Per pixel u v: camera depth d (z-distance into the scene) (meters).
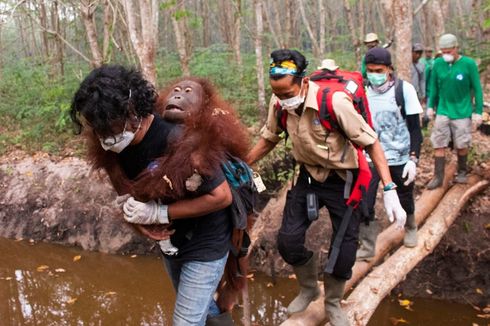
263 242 6.25
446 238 5.56
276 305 5.74
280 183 6.79
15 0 10.53
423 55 11.13
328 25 21.39
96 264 6.94
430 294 5.53
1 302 6.17
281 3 23.14
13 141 8.98
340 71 2.89
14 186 8.02
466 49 9.41
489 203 5.68
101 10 13.75
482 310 5.29
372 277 4.02
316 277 3.21
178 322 2.14
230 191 2.01
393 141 3.99
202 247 2.12
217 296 2.45
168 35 20.14
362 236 4.24
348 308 3.59
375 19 25.44
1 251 7.42
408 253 4.41
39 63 12.89
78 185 7.66
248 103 9.55
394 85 3.96
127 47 12.34
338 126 2.71
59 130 9.05
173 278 2.38
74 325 5.63
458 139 5.42
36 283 6.60
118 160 2.02
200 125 1.90
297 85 2.63
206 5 18.58
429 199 5.41
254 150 3.12
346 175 2.85
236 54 13.21
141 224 2.00
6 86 11.98
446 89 5.35
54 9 12.57
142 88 1.82
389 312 5.41
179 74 11.54
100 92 1.71
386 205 2.67
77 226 7.43
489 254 5.39
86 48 13.35
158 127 1.93
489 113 7.46
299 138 2.80
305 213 3.03
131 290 6.32
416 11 8.80
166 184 1.84
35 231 7.66
